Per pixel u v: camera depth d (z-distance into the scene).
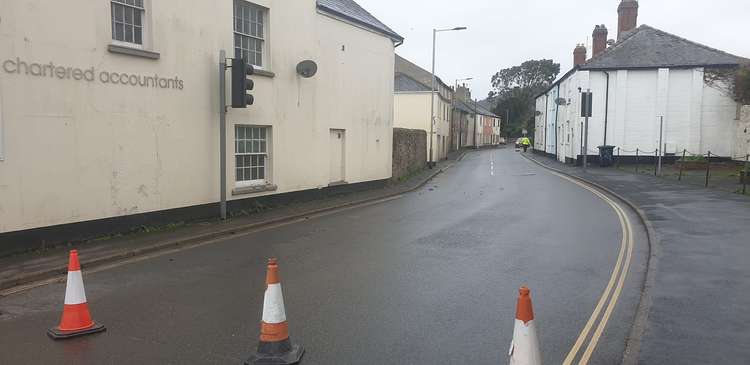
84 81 9.54
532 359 3.92
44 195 9.05
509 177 26.73
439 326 5.79
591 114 28.47
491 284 7.41
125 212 10.49
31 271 7.74
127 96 10.34
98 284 7.43
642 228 11.73
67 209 9.44
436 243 10.28
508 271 8.12
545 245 10.03
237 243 10.35
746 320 5.86
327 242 10.45
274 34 14.30
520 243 10.23
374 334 5.56
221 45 12.52
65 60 9.20
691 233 10.52
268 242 10.46
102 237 10.08
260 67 14.09
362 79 19.23
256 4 13.59
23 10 8.55
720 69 29.77
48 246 9.19
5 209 8.53
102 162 9.96
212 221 12.30
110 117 10.05
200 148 12.16
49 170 9.10
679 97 30.45
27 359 4.94
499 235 11.09
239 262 8.74
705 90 30.11
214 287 7.29
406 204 16.56
